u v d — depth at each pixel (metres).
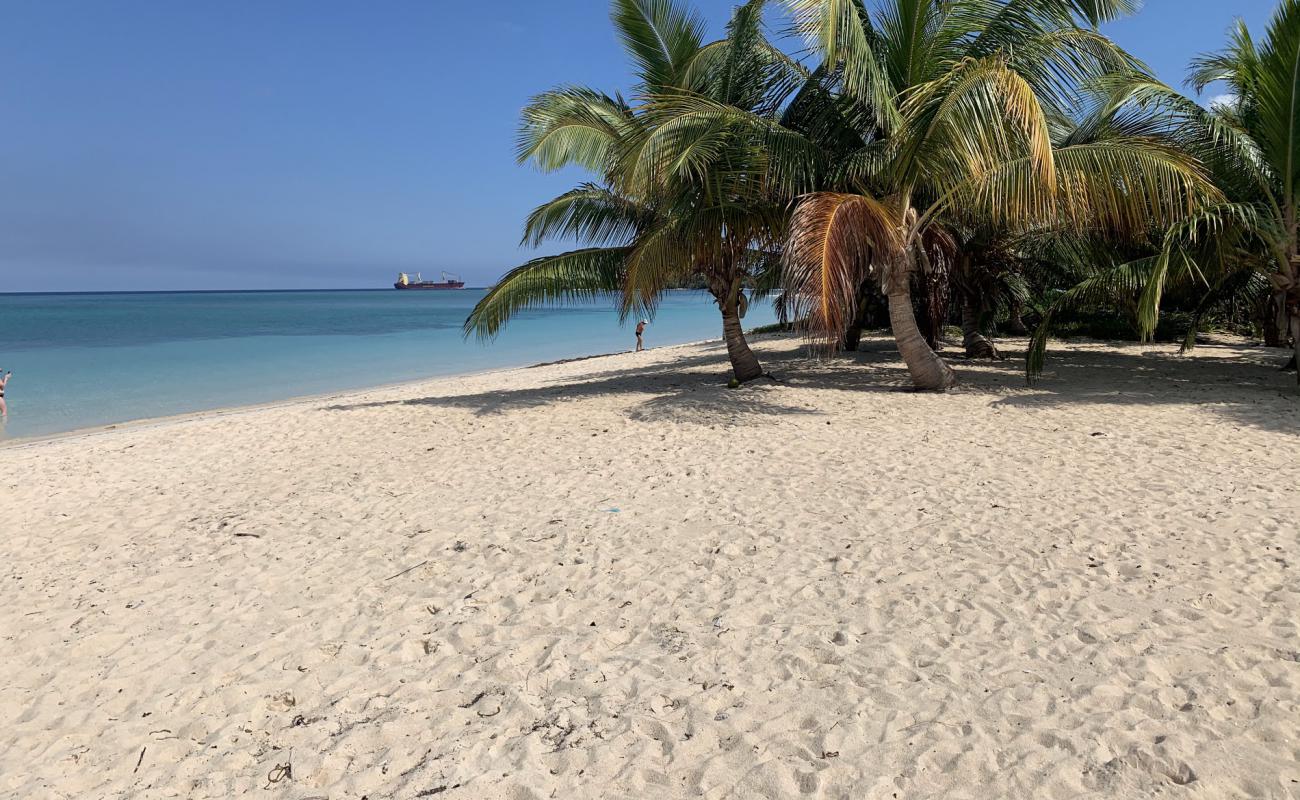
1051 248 14.29
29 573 5.20
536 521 5.76
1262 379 10.95
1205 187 8.48
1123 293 10.92
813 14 8.64
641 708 3.16
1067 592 4.00
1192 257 10.33
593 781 2.70
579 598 4.34
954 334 19.84
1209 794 2.41
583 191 12.07
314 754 2.95
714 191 10.38
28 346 32.78
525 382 16.41
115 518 6.52
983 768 2.63
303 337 38.66
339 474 7.71
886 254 9.23
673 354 22.11
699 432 8.71
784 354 17.64
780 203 10.77
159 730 3.19
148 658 3.84
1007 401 9.80
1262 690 2.96
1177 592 3.91
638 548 5.07
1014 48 9.38
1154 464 6.39
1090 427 7.99
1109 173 8.64
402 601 4.40
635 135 9.82
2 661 3.88
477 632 3.96
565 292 12.09
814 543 4.99
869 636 3.67
